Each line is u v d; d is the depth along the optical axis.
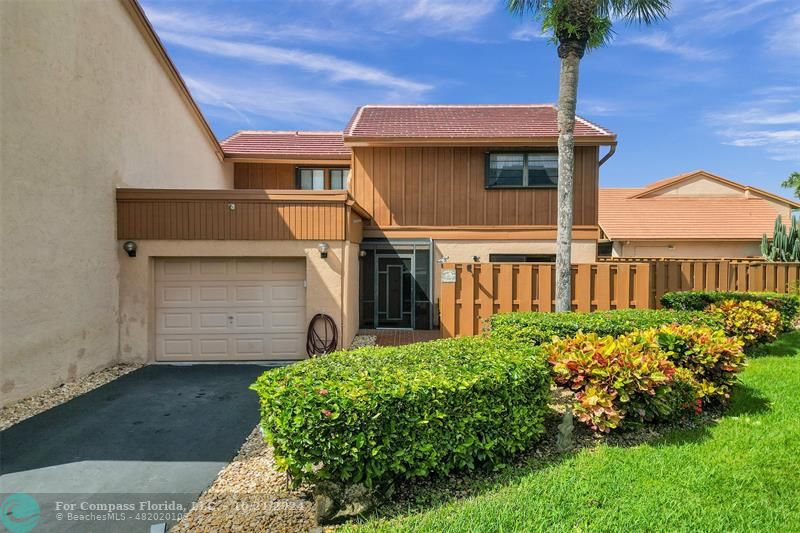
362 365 4.05
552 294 8.84
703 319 6.48
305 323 9.16
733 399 5.20
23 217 6.32
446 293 8.92
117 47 8.68
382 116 15.03
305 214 9.03
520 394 3.93
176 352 9.08
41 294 6.69
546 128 13.05
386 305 12.55
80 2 7.50
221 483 4.12
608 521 2.93
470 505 3.21
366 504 3.32
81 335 7.63
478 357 4.30
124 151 8.99
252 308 9.18
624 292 8.73
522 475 3.67
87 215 7.78
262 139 16.92
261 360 9.17
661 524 2.89
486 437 3.72
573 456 3.99
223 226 8.95
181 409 6.25
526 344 5.03
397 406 3.41
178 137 11.52
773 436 4.19
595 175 12.25
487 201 12.49
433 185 12.56
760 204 22.00
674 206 22.17
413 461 3.43
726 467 3.62
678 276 9.78
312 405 3.31
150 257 8.91
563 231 7.73
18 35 6.18
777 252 14.06
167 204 8.86
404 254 12.53
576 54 7.52
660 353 4.55
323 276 9.04
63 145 7.14
